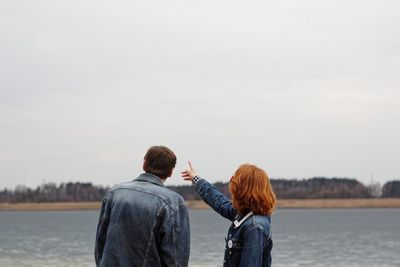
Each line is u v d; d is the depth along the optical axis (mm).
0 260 33844
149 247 4883
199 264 31641
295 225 101875
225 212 5184
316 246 47781
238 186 4766
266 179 4797
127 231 4898
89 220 142375
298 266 31609
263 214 4730
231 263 4719
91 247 45438
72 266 30125
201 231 79438
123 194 5027
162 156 5184
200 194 5414
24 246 47156
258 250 4574
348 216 168375
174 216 4945
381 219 136375
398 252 40875
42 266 30188
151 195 4984
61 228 91938
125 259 4867
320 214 198250
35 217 184500
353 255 38688
